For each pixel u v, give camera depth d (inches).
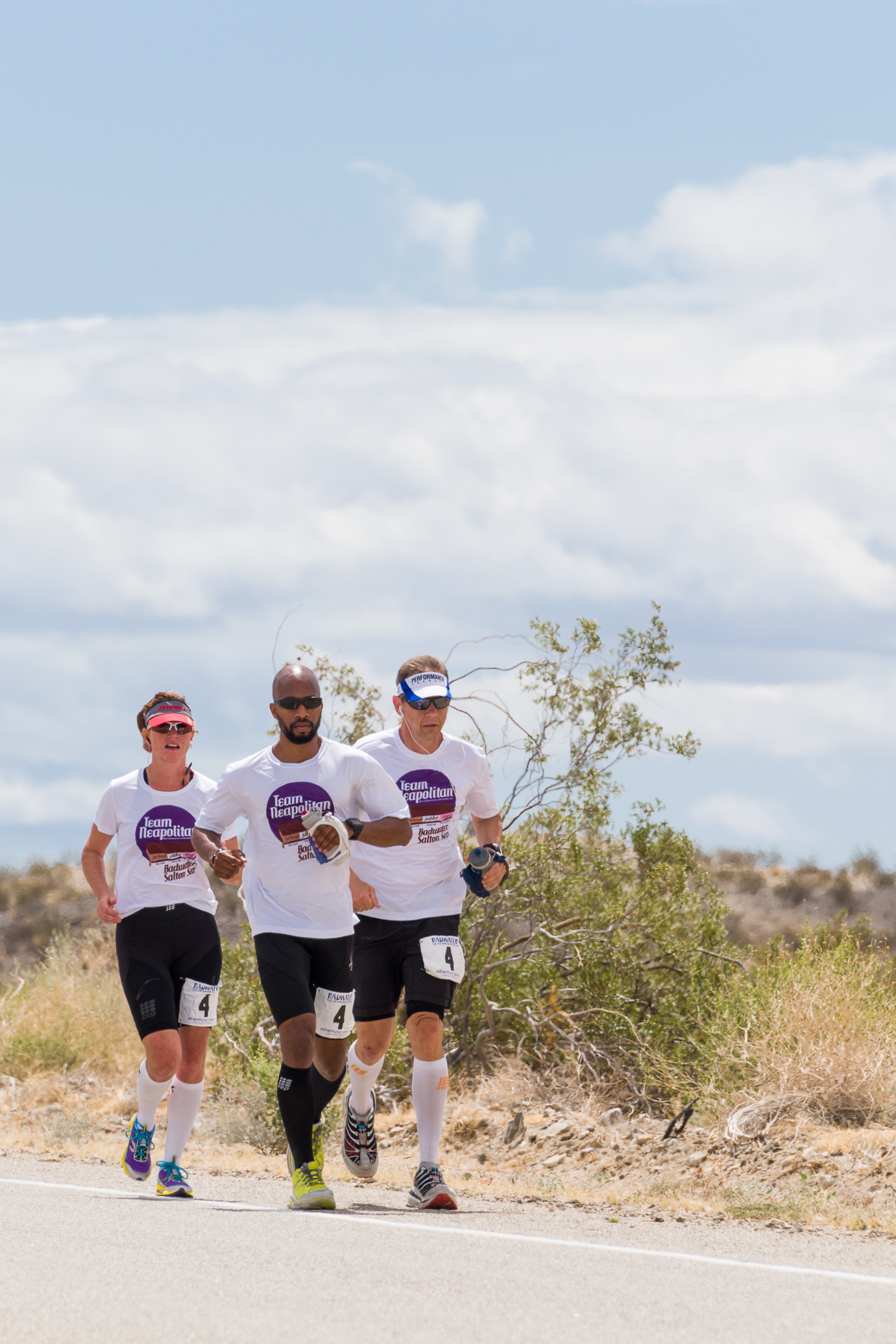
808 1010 1165.1
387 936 813.2
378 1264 531.2
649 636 1493.6
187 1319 435.5
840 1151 967.0
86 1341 408.8
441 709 813.9
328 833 706.2
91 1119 1259.8
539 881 1467.8
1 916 3855.8
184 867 824.9
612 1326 445.4
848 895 4033.0
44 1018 1558.8
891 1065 1107.9
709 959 1491.1
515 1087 1321.4
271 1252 547.8
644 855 1520.7
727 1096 1138.7
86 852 845.2
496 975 1467.8
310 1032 717.9
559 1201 843.4
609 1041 1428.4
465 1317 449.7
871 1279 557.6
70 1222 614.5
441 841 821.2
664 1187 931.3
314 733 743.1
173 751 824.9
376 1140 869.2
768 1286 529.3
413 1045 781.9
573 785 1488.7
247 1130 1192.8
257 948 740.7
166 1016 794.2
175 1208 687.7
